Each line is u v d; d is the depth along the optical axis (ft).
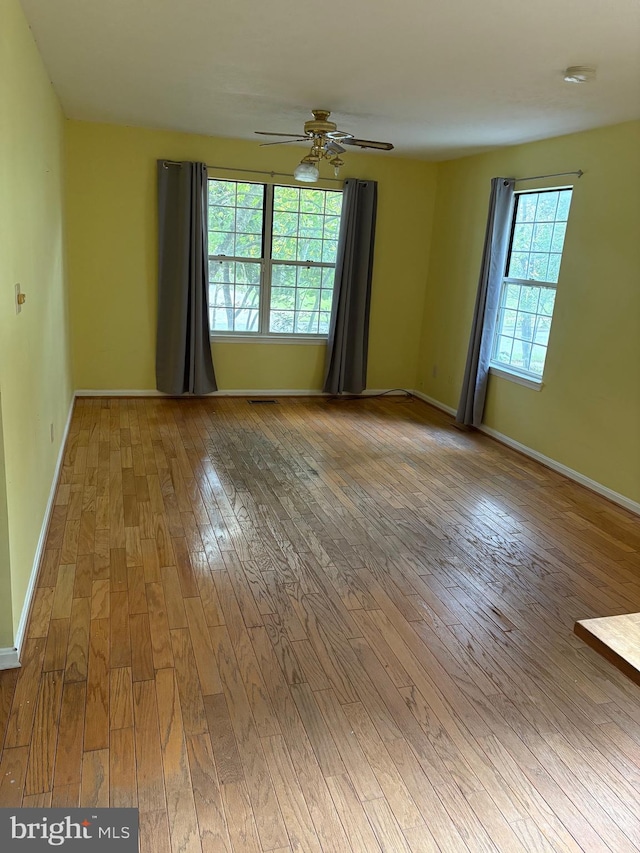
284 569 9.89
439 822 5.66
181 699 6.94
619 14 7.57
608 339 13.61
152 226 18.40
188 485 13.03
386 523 11.85
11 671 7.22
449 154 18.65
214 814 5.57
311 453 15.61
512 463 15.75
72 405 17.99
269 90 12.38
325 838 5.42
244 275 19.90
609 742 6.73
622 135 13.07
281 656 7.79
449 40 8.87
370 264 20.49
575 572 10.38
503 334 17.71
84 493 12.30
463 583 9.82
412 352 22.17
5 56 7.34
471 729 6.80
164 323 18.99
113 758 6.08
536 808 5.87
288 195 19.62
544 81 10.49
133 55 10.61
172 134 17.89
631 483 13.08
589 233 14.03
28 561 8.52
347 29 8.69
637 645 4.31
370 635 8.33
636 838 5.64
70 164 17.28
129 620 8.31
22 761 5.98
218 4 8.08
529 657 8.09
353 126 15.34
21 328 8.29
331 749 6.40
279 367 20.92
